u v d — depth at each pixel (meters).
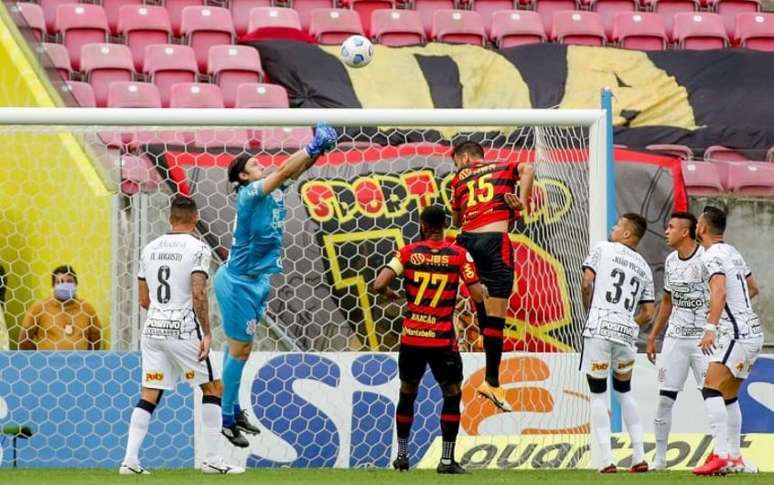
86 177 38.94
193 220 31.31
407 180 40.81
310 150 31.09
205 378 31.05
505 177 34.25
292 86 55.59
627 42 63.50
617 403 36.25
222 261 39.31
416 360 31.17
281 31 59.59
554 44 57.94
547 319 38.34
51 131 34.97
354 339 40.31
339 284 40.34
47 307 37.44
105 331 38.12
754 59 57.53
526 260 38.72
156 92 54.94
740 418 32.59
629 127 53.84
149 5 61.56
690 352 33.97
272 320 40.06
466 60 56.47
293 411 35.47
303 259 40.31
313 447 35.41
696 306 33.94
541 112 35.47
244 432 35.19
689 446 35.19
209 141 40.19
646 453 35.84
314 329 40.25
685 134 53.25
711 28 64.12
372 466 35.44
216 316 39.62
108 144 40.59
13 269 38.81
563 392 36.38
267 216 32.25
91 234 38.75
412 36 61.81
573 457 35.72
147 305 31.56
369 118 34.62
